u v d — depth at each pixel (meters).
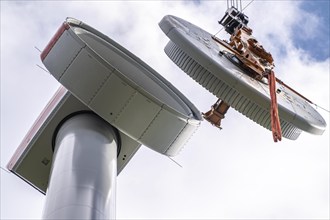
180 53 24.86
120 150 19.95
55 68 18.12
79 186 15.60
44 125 19.36
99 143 17.67
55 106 19.20
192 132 18.84
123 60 20.97
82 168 16.27
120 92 17.53
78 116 18.97
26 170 20.22
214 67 23.78
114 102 17.58
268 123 24.34
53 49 18.38
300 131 27.06
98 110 17.64
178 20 26.42
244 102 24.09
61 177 15.98
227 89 23.98
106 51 20.59
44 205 15.74
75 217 14.72
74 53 17.80
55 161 16.95
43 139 19.56
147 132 17.97
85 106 19.19
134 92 17.58
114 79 17.48
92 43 20.25
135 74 20.73
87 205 15.09
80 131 17.95
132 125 17.80
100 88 17.53
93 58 17.58
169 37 24.94
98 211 15.15
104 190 15.95
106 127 18.78
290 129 26.58
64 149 17.17
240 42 28.58
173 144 18.50
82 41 17.77
